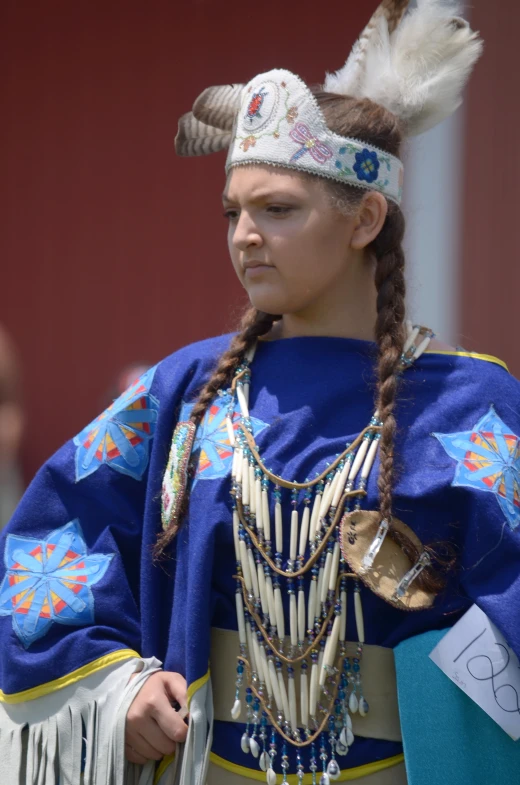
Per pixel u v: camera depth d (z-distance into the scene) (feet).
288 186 21.43
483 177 55.47
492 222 55.42
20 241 63.16
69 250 62.69
